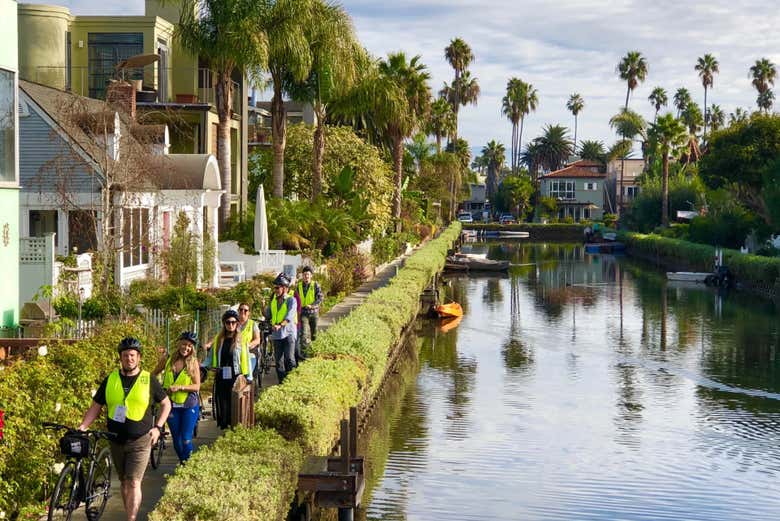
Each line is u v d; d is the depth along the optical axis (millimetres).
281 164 45938
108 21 43094
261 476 10367
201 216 35375
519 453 19375
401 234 69500
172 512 9070
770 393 26453
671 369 30234
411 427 21453
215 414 15305
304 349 20625
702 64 163375
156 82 43750
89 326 20297
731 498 16625
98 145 24859
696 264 71875
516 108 183125
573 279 67625
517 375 28734
